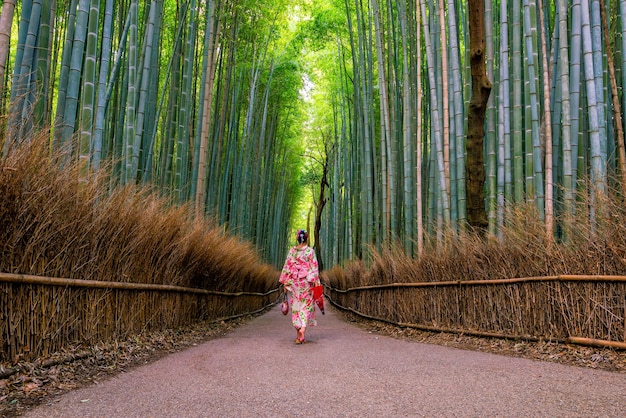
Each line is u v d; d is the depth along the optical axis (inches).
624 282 140.9
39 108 164.9
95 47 174.6
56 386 106.0
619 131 187.9
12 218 109.0
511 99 253.0
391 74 365.4
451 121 270.8
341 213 673.6
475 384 109.1
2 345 106.0
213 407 92.2
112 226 152.0
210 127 385.7
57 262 126.1
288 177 885.8
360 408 91.5
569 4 233.5
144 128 263.4
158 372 127.0
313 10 494.6
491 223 231.8
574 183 196.2
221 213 425.7
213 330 256.4
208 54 317.7
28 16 158.7
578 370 123.4
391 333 245.3
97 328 146.3
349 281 401.4
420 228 268.5
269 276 549.0
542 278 162.9
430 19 286.8
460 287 208.5
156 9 273.3
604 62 226.4
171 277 210.4
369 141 419.8
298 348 179.0
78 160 141.2
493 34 257.0
